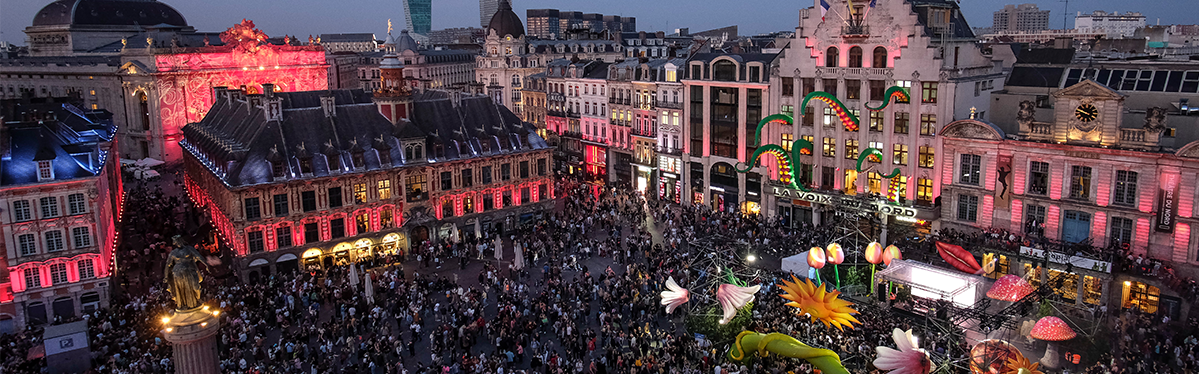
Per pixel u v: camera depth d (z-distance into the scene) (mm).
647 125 108375
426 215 83562
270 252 75250
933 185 74625
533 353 54125
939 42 74750
